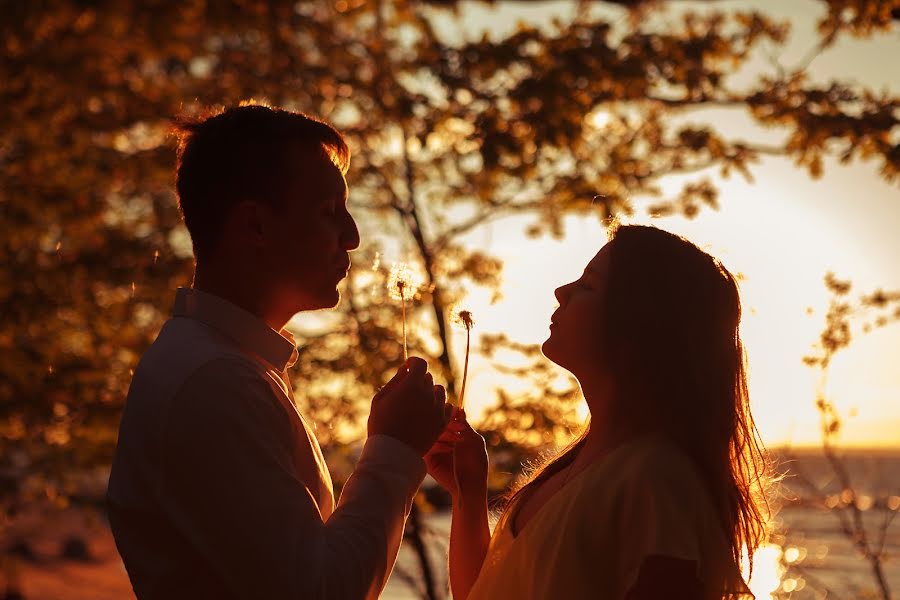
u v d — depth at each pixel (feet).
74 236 20.47
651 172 17.54
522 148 16.25
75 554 102.27
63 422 19.61
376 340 16.31
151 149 19.94
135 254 19.69
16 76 19.25
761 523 5.66
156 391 4.85
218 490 4.55
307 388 16.69
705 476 5.25
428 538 16.90
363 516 4.93
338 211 5.58
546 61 16.51
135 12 20.31
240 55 20.94
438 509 16.49
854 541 14.66
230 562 4.50
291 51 20.21
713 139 17.12
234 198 5.30
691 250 5.57
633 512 4.82
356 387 16.57
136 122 20.20
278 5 19.97
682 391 5.32
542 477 6.16
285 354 5.47
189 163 5.46
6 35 19.22
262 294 5.40
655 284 5.44
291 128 5.38
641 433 5.34
